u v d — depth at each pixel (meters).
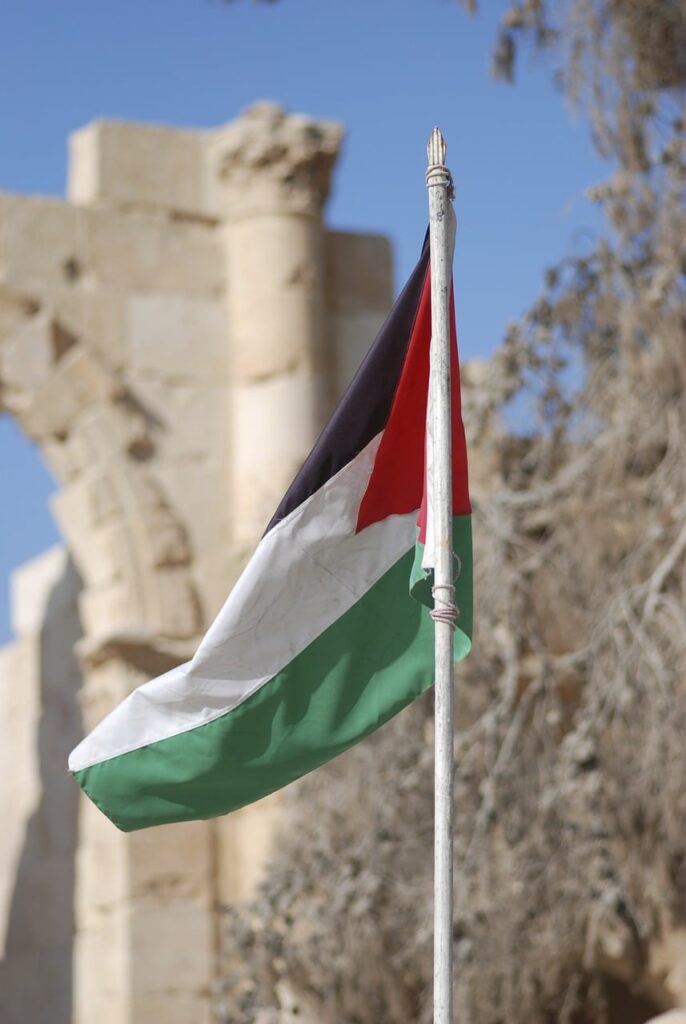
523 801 13.38
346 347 17.97
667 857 12.80
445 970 5.70
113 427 16.83
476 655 13.93
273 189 17.55
